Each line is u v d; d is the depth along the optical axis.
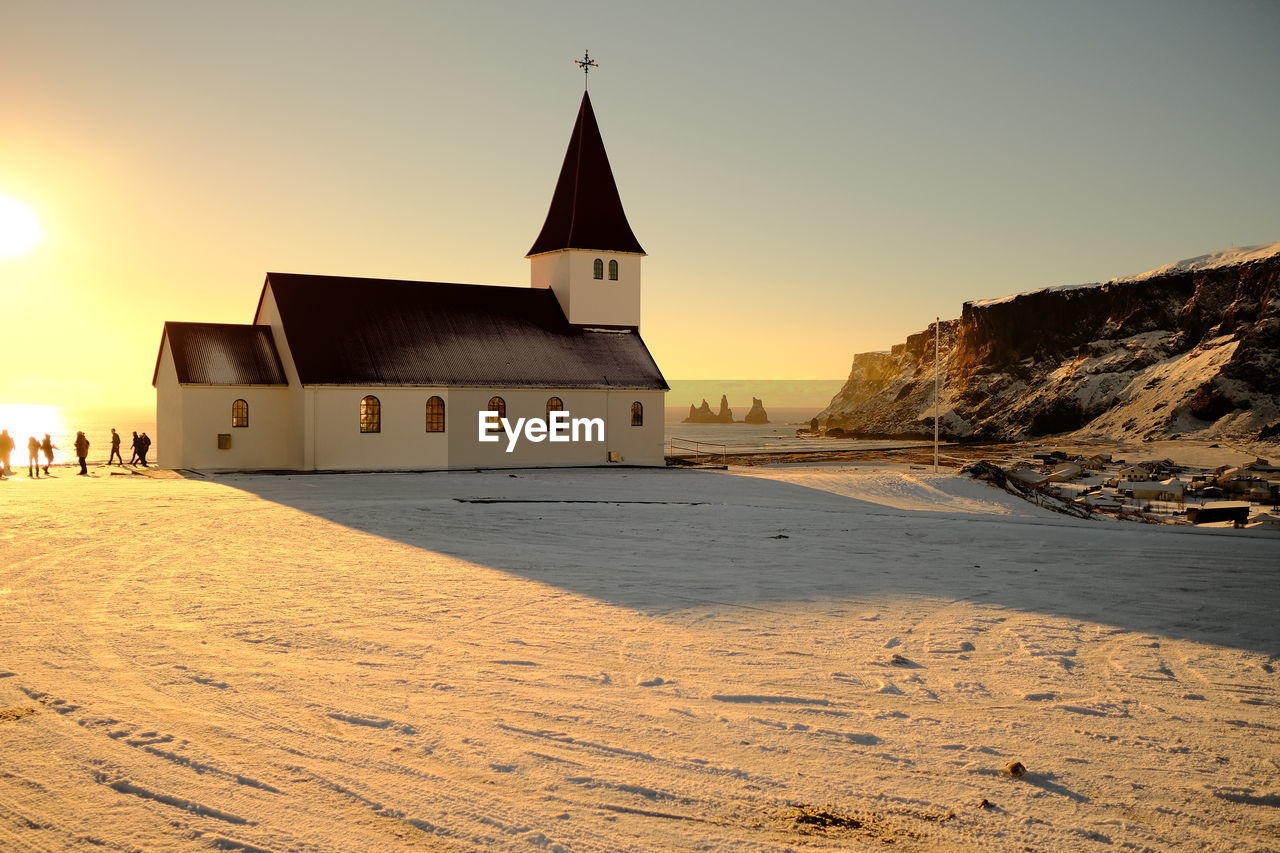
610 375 51.50
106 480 38.50
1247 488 51.03
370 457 45.06
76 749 8.33
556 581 17.28
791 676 11.11
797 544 22.66
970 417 175.62
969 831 7.01
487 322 51.25
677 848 6.65
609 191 55.44
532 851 6.57
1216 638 13.38
